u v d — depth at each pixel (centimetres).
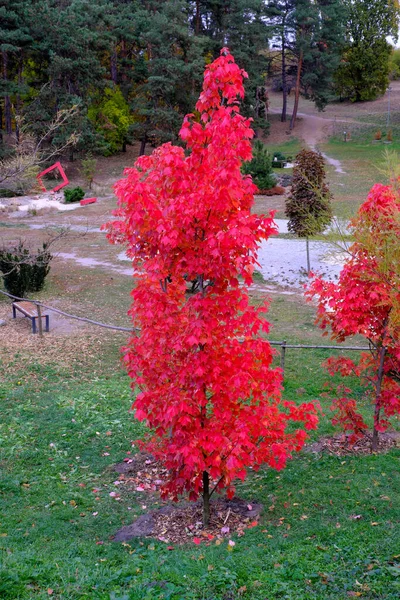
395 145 5678
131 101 5753
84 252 2459
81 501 715
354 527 607
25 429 912
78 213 3488
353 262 777
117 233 623
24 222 3209
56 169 4681
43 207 3556
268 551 569
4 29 4378
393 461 784
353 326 764
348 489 706
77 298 1770
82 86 4728
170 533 638
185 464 601
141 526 654
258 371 602
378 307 775
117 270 2141
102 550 591
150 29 5119
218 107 569
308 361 1276
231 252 550
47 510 688
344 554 543
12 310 1647
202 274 581
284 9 6334
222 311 566
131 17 5481
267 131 6216
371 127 6359
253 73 5581
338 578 489
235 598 459
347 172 4497
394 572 487
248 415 598
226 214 554
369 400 1075
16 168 1686
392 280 721
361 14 7012
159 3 5534
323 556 541
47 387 1106
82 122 4416
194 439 577
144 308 618
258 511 680
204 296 578
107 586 484
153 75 4991
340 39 6156
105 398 1054
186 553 569
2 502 702
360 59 7169
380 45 7138
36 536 624
